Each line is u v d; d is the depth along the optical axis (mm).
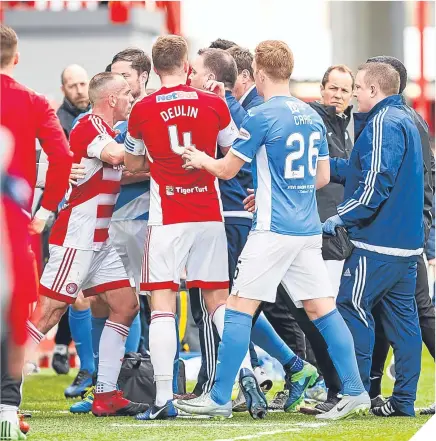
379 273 23109
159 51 22547
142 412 24078
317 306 22516
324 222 25344
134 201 25516
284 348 24734
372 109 23297
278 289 23797
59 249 23547
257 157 21953
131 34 48000
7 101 19391
